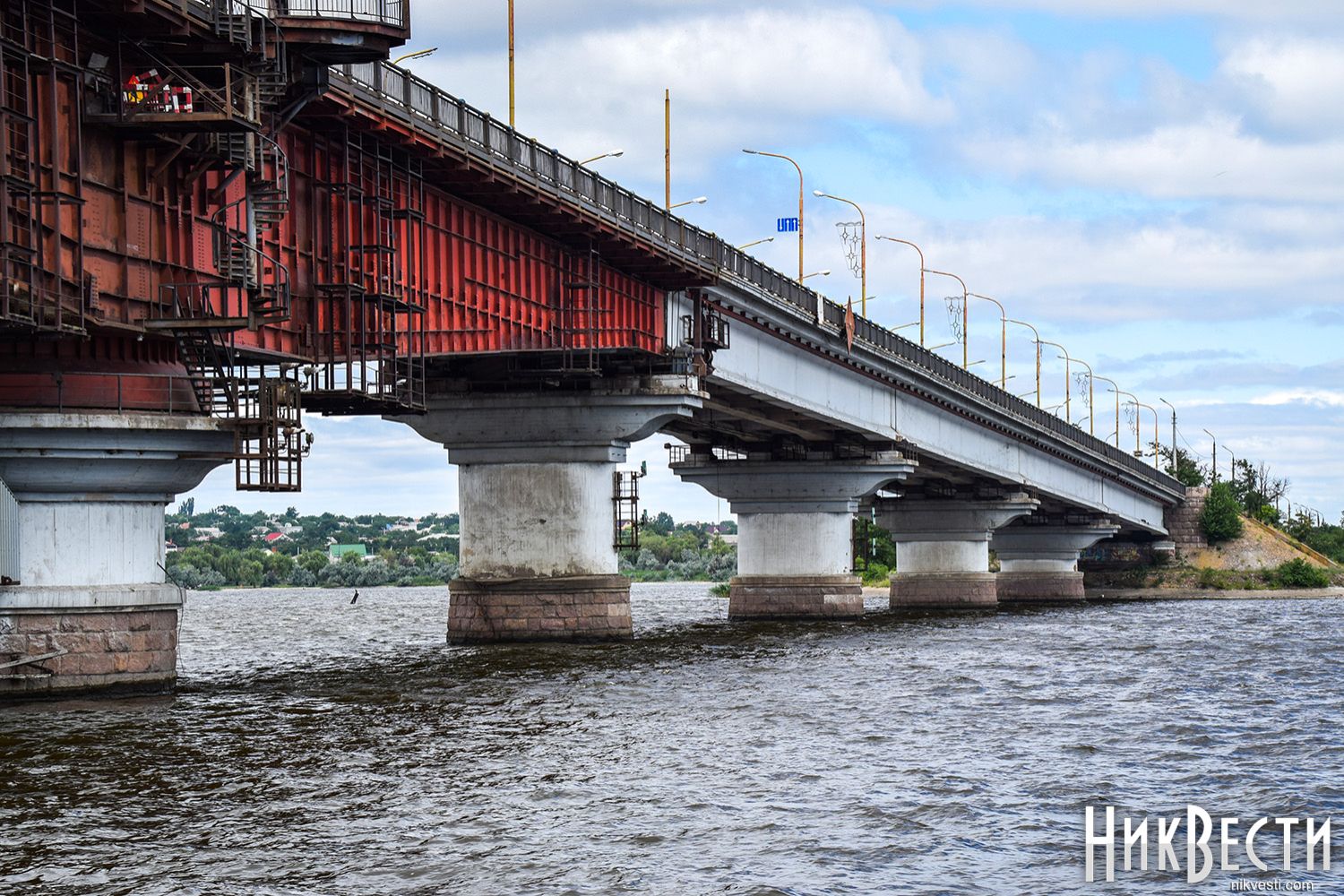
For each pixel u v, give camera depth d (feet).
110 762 112.78
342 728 132.67
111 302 126.31
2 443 131.13
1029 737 131.13
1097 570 616.39
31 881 81.15
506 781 107.96
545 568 225.76
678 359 230.68
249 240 135.74
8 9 115.03
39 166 116.88
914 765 116.16
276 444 133.49
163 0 122.21
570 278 205.36
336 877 82.12
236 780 107.55
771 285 260.83
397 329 166.91
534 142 183.62
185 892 79.20
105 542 137.90
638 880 82.02
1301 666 202.59
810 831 93.50
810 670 189.67
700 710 147.43
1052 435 430.20
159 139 127.65
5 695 136.87
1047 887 82.28
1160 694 164.86
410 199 163.12
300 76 137.90
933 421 353.92
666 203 256.73
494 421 224.53
